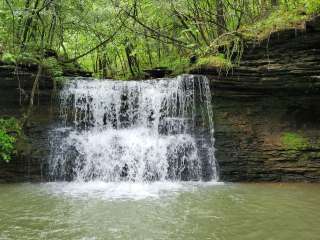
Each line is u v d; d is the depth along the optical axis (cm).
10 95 1358
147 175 1295
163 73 1864
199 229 766
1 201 979
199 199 998
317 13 1281
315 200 984
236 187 1161
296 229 765
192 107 1410
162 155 1313
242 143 1331
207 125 1381
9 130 1288
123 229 766
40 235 735
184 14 1797
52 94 1405
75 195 1046
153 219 827
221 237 723
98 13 1777
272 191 1098
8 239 713
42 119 1375
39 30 1655
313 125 1359
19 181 1262
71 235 734
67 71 1662
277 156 1288
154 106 1438
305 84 1296
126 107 1451
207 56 1498
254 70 1351
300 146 1289
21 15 1497
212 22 1686
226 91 1397
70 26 1812
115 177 1295
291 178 1255
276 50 1343
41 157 1298
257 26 1414
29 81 1364
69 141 1337
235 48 1391
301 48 1309
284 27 1313
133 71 2392
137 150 1316
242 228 772
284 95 1351
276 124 1370
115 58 2512
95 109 1434
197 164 1313
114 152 1317
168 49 2280
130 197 1022
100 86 1448
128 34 2016
